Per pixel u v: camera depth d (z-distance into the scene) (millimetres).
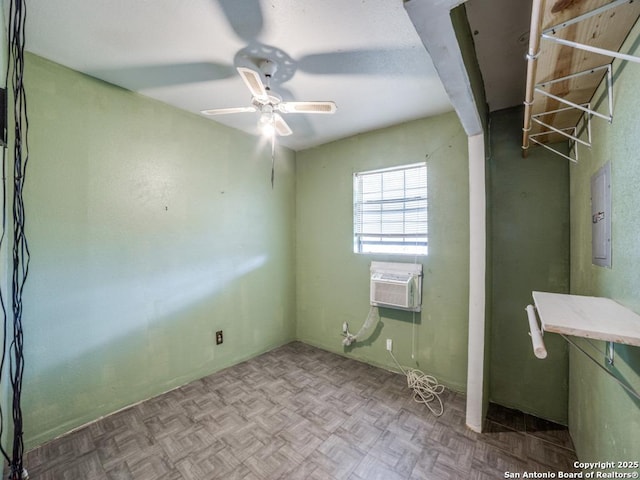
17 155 1441
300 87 2123
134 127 2232
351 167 3143
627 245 1036
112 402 2123
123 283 2186
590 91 1329
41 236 1803
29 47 1683
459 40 1169
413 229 2750
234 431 1942
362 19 1453
